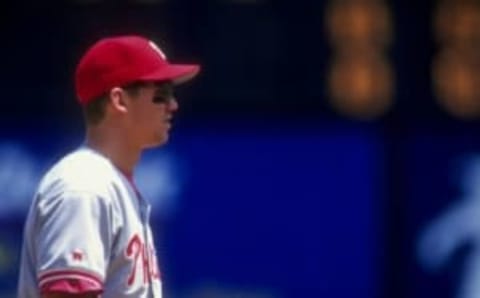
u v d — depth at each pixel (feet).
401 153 110.52
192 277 111.14
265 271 111.14
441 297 110.11
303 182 110.93
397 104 110.32
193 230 111.14
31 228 50.57
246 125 111.34
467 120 110.11
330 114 110.83
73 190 49.52
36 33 112.78
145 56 51.62
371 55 110.52
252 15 111.24
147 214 51.55
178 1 111.45
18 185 111.75
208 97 111.55
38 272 49.75
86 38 111.96
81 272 48.91
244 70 111.45
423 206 110.42
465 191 110.11
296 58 111.14
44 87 113.19
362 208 110.52
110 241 49.78
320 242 110.73
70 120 112.27
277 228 111.14
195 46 111.45
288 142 111.14
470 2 109.70
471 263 109.81
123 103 51.39
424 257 110.22
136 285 50.31
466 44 109.91
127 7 111.75
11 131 112.27
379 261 110.52
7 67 113.09
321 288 110.93
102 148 51.37
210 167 111.34
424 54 110.22
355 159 110.73
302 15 110.93
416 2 110.01
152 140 51.98
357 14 110.42
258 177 111.34
